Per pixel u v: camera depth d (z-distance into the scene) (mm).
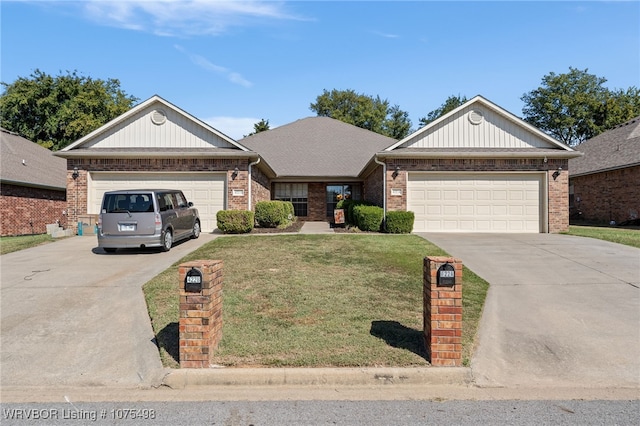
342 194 23422
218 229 15453
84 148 15852
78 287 7648
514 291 7434
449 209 15547
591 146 26516
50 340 5355
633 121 25203
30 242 13008
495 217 15508
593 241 12695
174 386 4230
